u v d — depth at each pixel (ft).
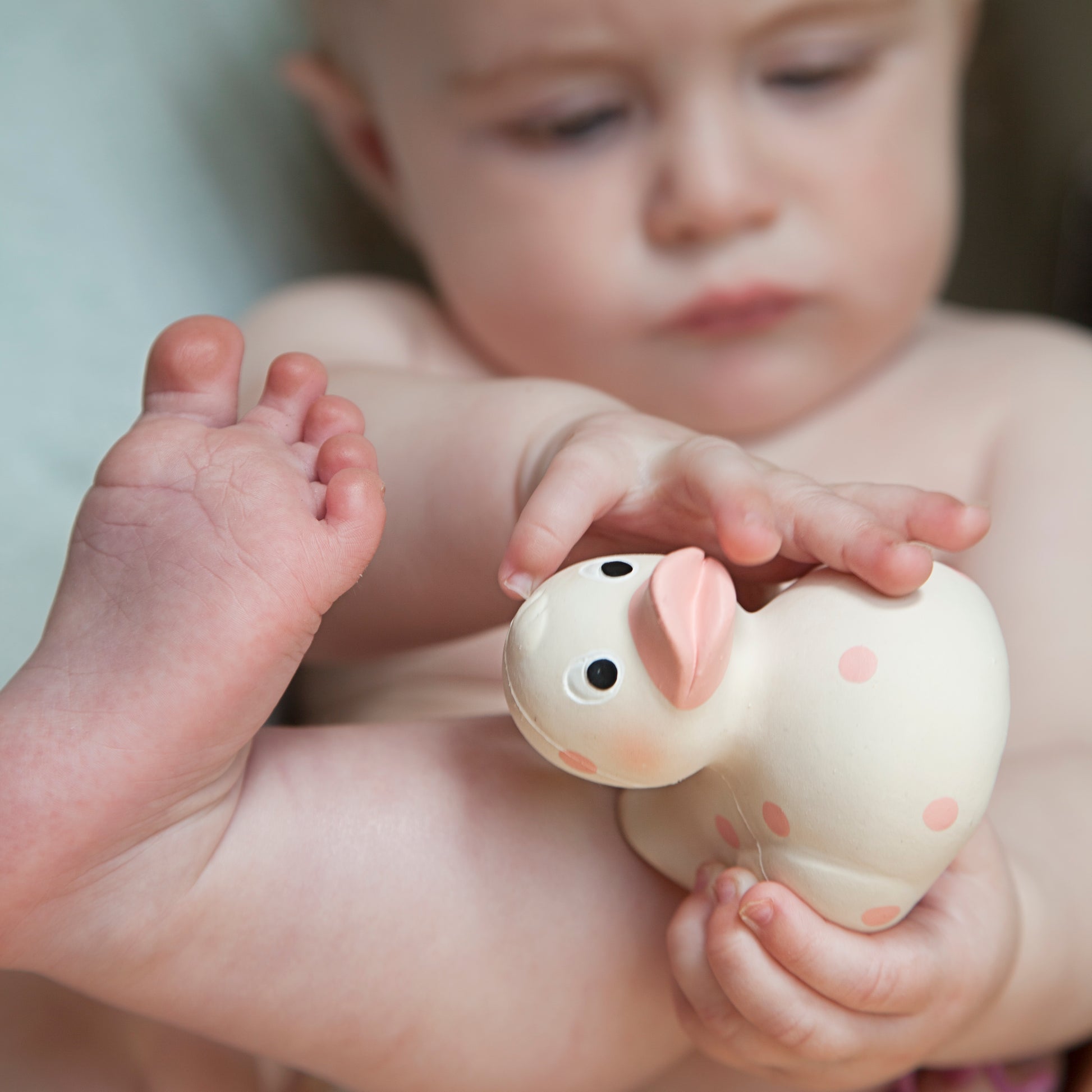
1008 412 3.35
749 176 3.13
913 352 3.67
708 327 3.28
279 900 1.88
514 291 3.40
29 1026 2.17
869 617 1.59
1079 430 3.18
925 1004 1.81
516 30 3.07
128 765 1.62
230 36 4.18
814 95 3.18
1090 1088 2.68
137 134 3.86
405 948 1.94
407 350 3.66
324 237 4.29
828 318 3.33
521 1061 2.05
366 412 2.54
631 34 3.00
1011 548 3.00
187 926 1.81
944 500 1.73
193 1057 2.28
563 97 3.14
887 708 1.53
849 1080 1.92
